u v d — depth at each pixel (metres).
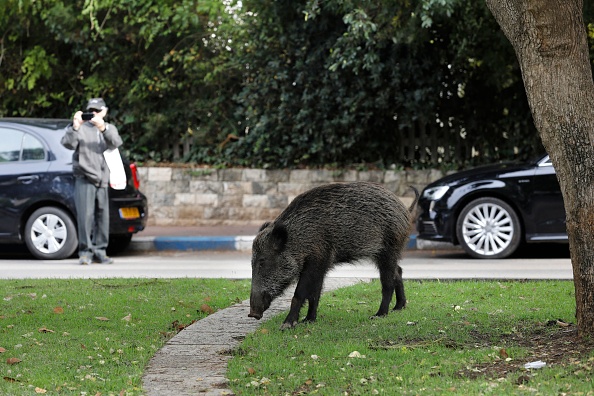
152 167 20.94
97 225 15.20
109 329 8.88
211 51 21.39
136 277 12.72
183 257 16.55
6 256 16.78
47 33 21.67
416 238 17.17
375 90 20.28
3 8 20.81
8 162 15.90
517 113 20.52
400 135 21.14
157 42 21.30
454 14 17.98
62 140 14.77
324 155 20.86
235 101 21.61
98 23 21.02
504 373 6.59
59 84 22.22
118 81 21.75
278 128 20.70
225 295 10.88
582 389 5.93
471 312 9.27
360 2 16.84
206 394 6.45
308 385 6.58
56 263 15.23
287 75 20.52
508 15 7.34
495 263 14.53
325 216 8.85
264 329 8.70
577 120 7.16
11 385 6.66
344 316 9.38
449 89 20.64
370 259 9.23
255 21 20.67
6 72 21.75
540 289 10.80
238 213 20.86
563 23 7.10
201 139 21.50
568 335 7.66
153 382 6.82
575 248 7.34
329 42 20.03
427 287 11.15
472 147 20.94
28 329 8.80
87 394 6.46
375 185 9.24
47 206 15.83
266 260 8.70
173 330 8.93
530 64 7.26
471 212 15.39
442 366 6.88
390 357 7.30
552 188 14.98
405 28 17.42
